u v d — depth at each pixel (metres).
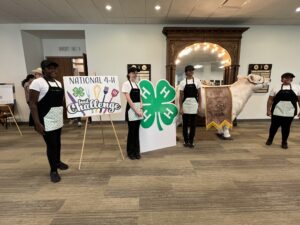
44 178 2.40
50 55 6.11
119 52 5.25
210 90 3.69
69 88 2.55
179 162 2.83
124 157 3.01
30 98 2.02
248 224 1.63
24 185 2.24
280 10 4.17
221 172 2.53
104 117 5.49
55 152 2.28
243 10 4.16
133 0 3.65
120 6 3.94
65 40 6.05
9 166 2.74
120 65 5.30
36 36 5.73
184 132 3.42
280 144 3.59
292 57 5.43
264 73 5.44
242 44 5.30
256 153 3.16
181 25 5.14
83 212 1.79
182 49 4.97
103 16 4.54
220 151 3.25
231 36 4.91
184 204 1.90
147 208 1.84
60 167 2.60
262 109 5.61
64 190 2.13
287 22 5.03
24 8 4.04
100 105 2.78
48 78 2.16
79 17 4.61
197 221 1.67
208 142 3.70
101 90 2.78
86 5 3.88
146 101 3.10
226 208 1.84
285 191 2.11
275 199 1.97
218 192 2.09
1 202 1.94
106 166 2.71
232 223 1.64
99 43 5.18
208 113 3.63
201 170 2.59
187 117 3.33
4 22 4.92
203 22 5.02
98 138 4.02
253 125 5.16
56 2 3.74
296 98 3.20
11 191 2.13
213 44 5.03
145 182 2.29
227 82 5.28
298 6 3.95
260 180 2.34
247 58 5.37
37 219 1.70
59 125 2.27
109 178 2.38
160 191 2.11
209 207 1.85
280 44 5.34
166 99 3.32
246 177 2.40
